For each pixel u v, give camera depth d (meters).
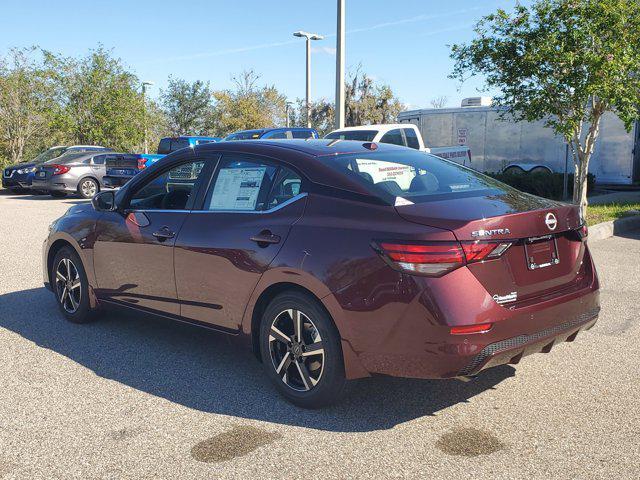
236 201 4.24
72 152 20.83
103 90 29.84
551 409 3.78
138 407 3.86
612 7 9.93
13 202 18.50
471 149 19.41
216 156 4.50
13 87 29.25
